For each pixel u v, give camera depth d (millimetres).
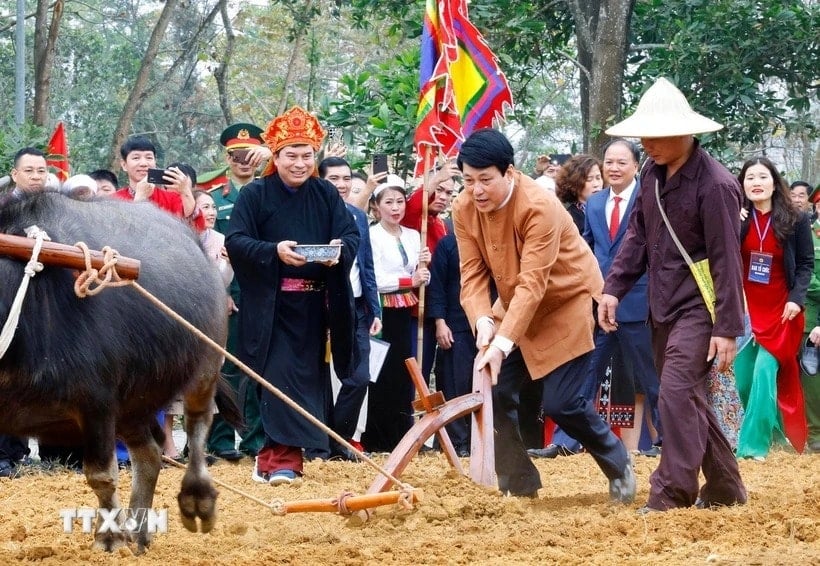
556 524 7082
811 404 12180
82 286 5773
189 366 6871
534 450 11172
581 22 18562
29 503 8492
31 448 11836
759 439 11273
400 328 11352
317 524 7625
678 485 7371
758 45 17766
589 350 7883
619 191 10953
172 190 10250
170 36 41594
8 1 40031
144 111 37344
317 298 8914
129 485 9234
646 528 6711
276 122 8883
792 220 11133
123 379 6344
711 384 7945
